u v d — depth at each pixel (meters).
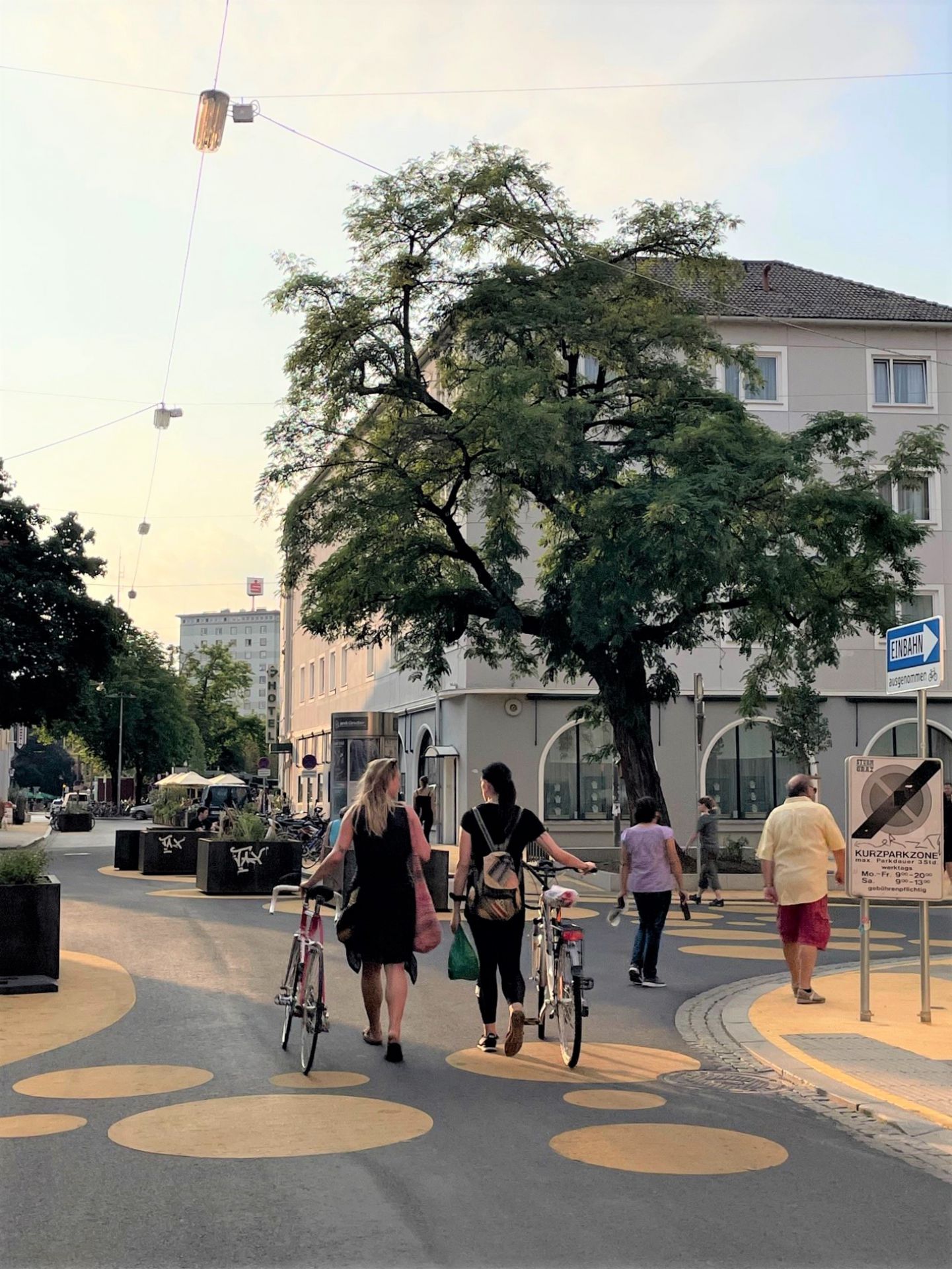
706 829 23.62
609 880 26.11
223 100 16.42
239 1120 7.07
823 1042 9.57
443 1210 5.53
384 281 25.36
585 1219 5.46
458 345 26.09
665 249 26.78
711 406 25.50
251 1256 4.95
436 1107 7.46
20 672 41.56
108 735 85.31
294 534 25.84
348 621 26.45
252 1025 10.09
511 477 25.42
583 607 23.58
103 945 15.23
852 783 10.68
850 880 10.62
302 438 25.92
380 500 24.92
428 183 25.22
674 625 26.17
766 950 15.95
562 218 26.11
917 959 15.34
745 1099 7.86
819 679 37.62
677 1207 5.66
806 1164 6.40
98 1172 6.06
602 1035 10.09
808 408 38.50
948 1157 6.58
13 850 12.66
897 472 24.95
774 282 40.81
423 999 11.73
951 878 24.94
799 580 23.38
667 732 37.09
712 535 21.62
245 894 22.94
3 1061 8.73
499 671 36.78
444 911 19.91
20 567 41.09
